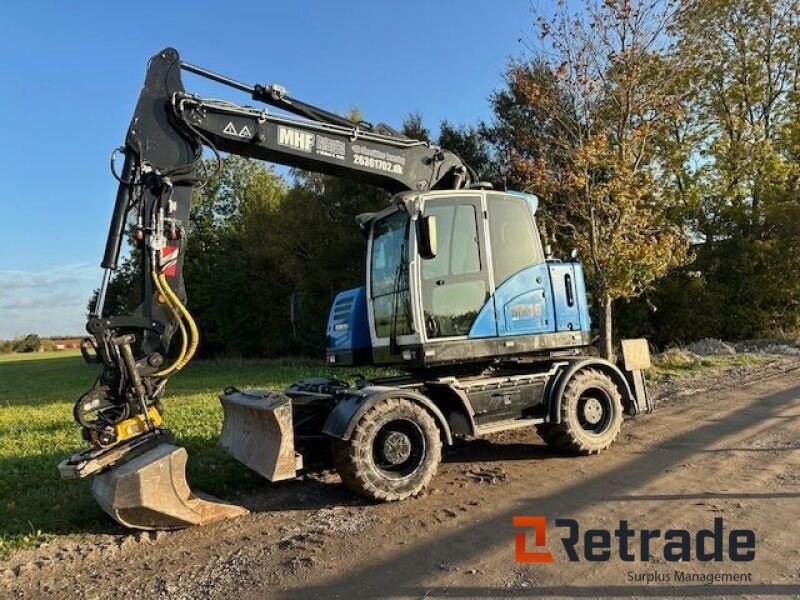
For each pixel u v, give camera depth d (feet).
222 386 60.49
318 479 22.98
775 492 18.53
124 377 17.89
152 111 19.57
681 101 57.77
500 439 27.58
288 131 21.72
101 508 19.75
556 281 24.88
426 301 21.97
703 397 35.47
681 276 68.95
